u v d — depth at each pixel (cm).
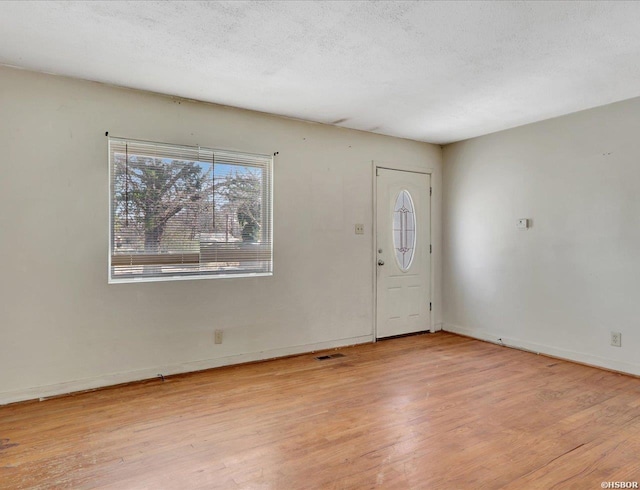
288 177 409
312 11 217
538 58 272
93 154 317
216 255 373
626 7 211
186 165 358
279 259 404
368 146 464
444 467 208
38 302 298
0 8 214
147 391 313
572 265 391
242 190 386
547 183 412
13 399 289
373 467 208
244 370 365
